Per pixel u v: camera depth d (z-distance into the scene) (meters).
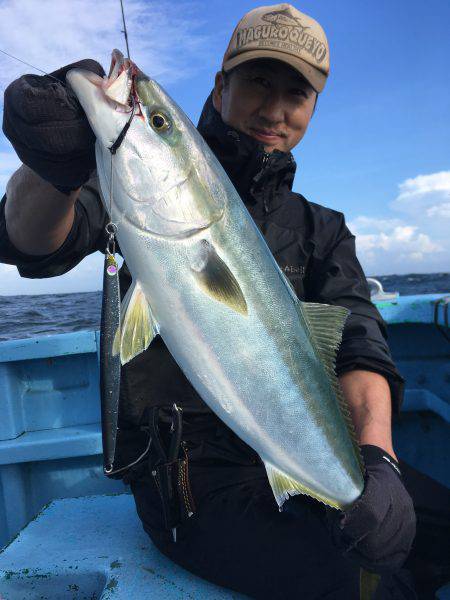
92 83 0.52
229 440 0.72
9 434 1.11
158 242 0.56
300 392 0.60
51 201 0.62
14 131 0.51
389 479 0.62
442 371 1.30
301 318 0.64
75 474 1.14
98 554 0.75
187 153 0.57
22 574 0.71
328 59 0.85
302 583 0.61
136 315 0.56
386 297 1.29
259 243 0.62
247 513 0.64
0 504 1.10
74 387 1.20
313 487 0.61
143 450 0.75
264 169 0.82
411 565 0.72
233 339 0.58
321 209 0.92
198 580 0.68
